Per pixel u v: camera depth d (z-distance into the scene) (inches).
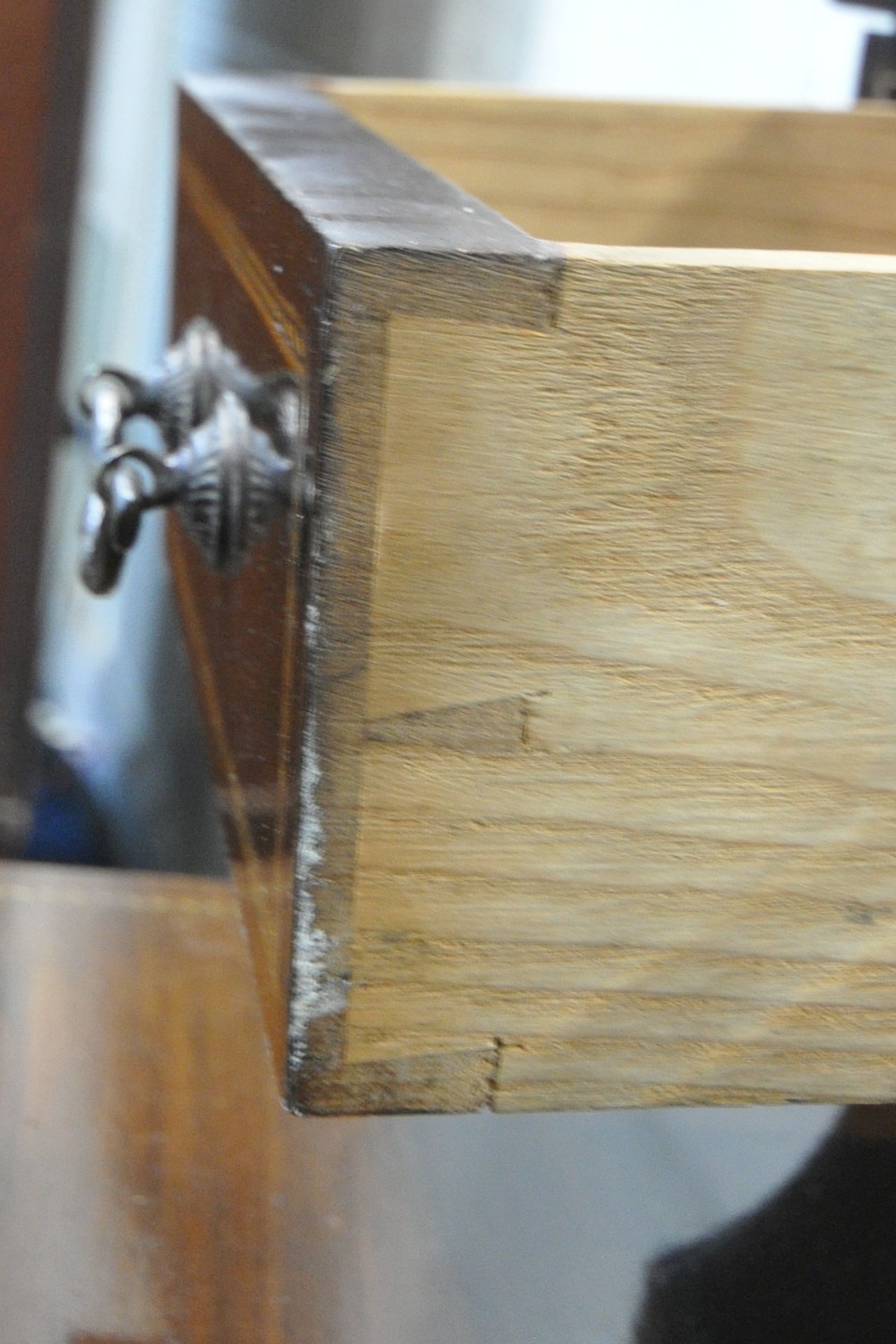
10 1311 16.1
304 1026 12.5
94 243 49.4
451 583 12.0
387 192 13.3
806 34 30.4
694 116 22.2
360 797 12.3
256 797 13.9
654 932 12.7
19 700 33.3
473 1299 16.7
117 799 47.8
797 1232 17.9
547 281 11.7
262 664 13.7
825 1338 16.5
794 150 22.2
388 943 12.5
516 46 34.2
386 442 11.8
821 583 12.3
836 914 12.9
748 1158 18.9
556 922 12.6
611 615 12.2
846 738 12.6
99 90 48.6
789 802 12.7
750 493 12.1
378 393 11.7
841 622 12.4
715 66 32.6
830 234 22.2
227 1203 17.7
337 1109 12.7
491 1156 18.7
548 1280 17.0
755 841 12.7
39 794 48.9
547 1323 16.5
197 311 18.4
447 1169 18.4
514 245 11.9
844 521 12.2
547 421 11.9
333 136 16.1
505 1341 16.2
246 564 14.7
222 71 40.6
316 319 11.9
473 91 22.0
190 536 13.7
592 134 22.2
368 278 11.6
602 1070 12.9
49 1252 16.8
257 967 13.9
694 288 11.8
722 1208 18.1
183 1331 16.1
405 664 12.1
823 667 12.5
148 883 24.5
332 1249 17.2
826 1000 13.0
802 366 12.0
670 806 12.6
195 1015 20.8
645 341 11.9
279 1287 16.7
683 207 22.5
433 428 11.8
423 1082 12.7
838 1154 19.1
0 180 29.6
